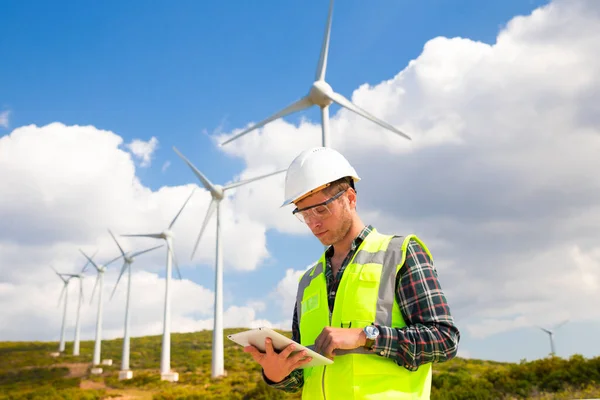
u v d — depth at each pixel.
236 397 31.53
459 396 19.55
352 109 22.77
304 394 2.50
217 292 40.31
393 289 2.35
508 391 19.61
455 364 38.28
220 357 41.91
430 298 2.31
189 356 72.94
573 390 17.86
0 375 56.72
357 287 2.38
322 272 2.69
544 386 19.20
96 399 39.62
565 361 20.34
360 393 2.19
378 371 2.22
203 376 48.47
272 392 30.02
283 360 2.30
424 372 2.38
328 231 2.59
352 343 2.15
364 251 2.50
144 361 69.31
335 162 2.64
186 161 36.56
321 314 2.52
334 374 2.28
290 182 2.65
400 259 2.38
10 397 40.41
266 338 2.28
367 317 2.30
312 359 2.23
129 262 56.09
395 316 2.33
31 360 67.31
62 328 78.38
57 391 42.72
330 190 2.57
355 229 2.64
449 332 2.23
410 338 2.15
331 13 23.27
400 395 2.22
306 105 23.05
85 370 60.44
